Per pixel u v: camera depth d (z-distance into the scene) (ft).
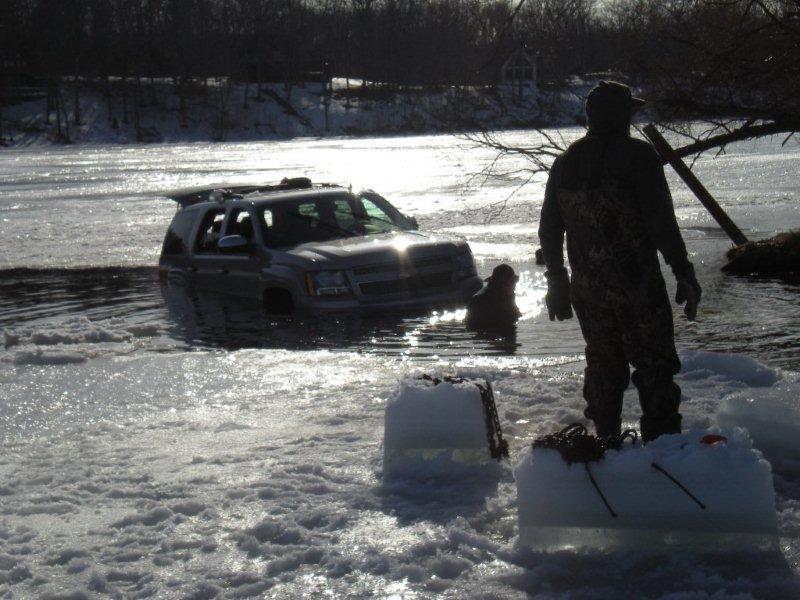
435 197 100.99
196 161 232.32
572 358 29.32
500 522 14.47
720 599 11.57
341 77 507.30
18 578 13.28
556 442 13.23
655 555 12.95
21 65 465.88
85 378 27.20
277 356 29.55
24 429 21.88
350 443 19.42
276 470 17.47
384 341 33.55
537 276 47.75
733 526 12.66
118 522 15.28
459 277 41.93
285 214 44.47
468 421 16.62
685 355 24.81
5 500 16.70
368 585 12.52
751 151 159.74
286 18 479.82
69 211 101.30
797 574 12.16
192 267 47.83
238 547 14.02
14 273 57.00
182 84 435.53
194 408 23.27
